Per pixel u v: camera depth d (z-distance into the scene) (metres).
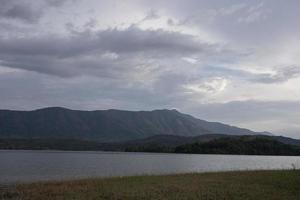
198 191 25.50
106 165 90.06
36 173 60.72
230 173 38.94
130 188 26.80
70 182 32.47
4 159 118.94
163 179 33.53
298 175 33.75
